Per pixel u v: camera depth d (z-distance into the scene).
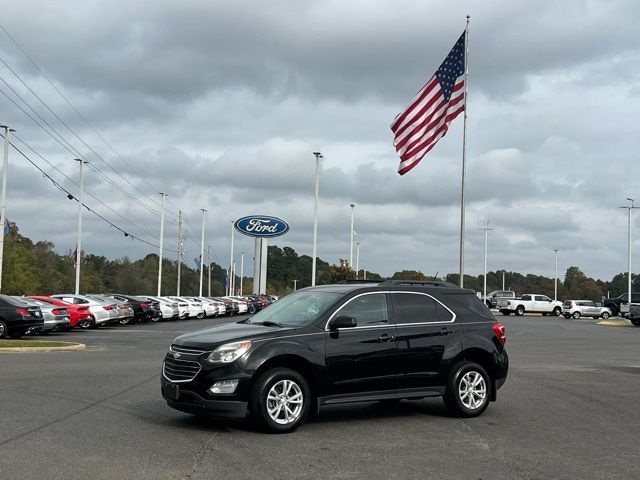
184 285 141.00
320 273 149.88
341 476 7.07
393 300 10.33
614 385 14.55
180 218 86.50
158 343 24.69
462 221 22.86
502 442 8.88
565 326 45.75
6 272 94.88
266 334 9.30
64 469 7.07
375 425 9.91
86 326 34.06
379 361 9.88
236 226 69.62
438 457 7.99
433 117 21.72
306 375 9.54
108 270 137.88
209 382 8.93
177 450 8.04
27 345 21.16
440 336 10.44
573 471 7.43
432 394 10.35
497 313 73.06
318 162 55.66
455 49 22.05
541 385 14.49
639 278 160.25
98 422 9.55
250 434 9.06
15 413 10.05
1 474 6.84
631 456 8.16
